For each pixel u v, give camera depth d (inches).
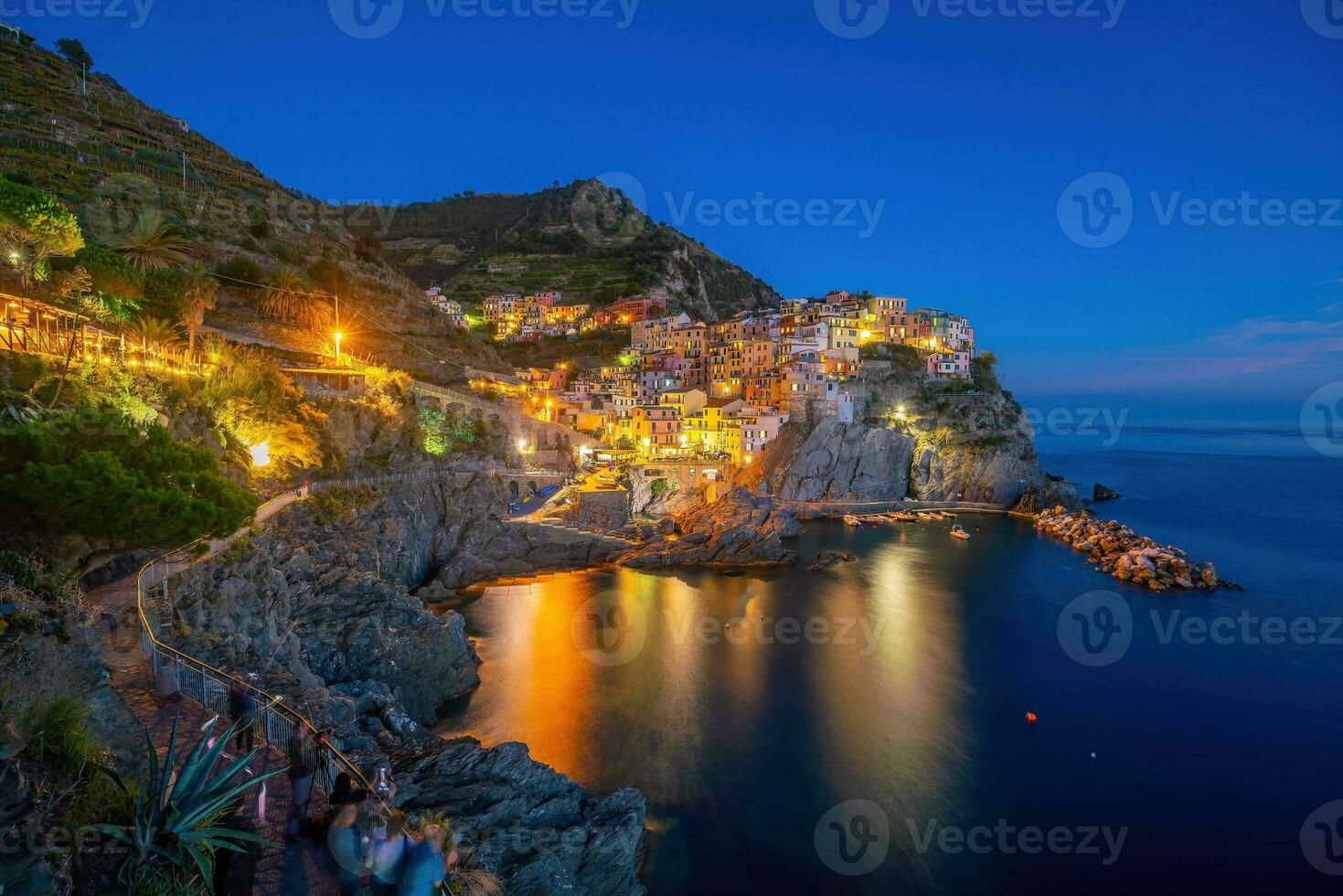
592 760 1553.9
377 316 4365.2
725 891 1181.7
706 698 1888.5
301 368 2785.4
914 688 1996.8
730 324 6530.5
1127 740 1729.8
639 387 5792.3
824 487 4749.0
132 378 1513.3
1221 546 3932.1
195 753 509.4
